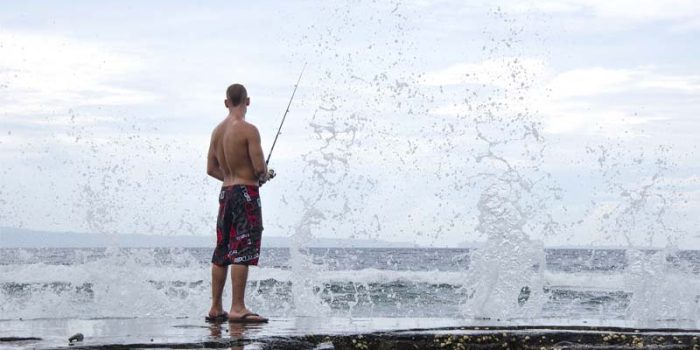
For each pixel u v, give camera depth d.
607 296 14.07
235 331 6.02
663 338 6.04
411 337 5.94
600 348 5.89
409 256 70.62
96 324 6.89
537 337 6.04
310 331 6.00
